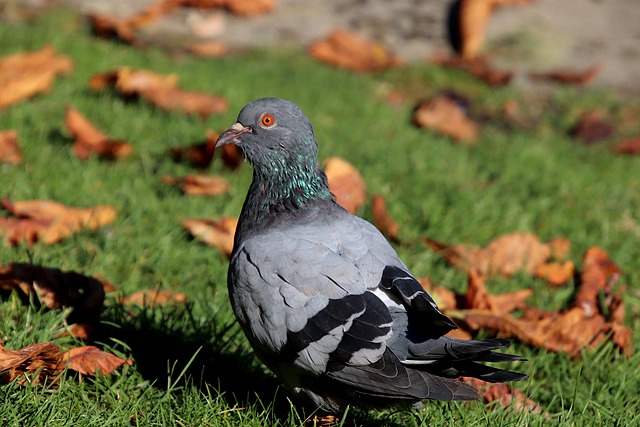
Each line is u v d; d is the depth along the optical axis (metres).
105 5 16.81
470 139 14.12
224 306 8.34
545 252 10.02
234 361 7.73
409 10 18.00
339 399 6.61
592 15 18.31
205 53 15.80
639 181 13.00
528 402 7.48
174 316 8.01
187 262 9.16
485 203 11.34
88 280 7.93
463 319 8.54
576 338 8.29
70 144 11.20
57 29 15.34
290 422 6.88
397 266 6.59
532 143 13.87
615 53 17.17
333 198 7.45
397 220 10.72
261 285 6.49
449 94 15.46
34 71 12.67
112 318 7.91
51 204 9.27
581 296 9.23
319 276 6.38
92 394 7.03
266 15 17.53
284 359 6.47
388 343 6.17
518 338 8.41
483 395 7.55
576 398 7.71
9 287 7.80
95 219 9.37
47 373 6.88
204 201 10.35
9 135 10.45
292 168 7.03
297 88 14.38
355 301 6.28
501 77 15.87
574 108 15.42
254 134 7.05
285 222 6.93
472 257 9.84
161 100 12.55
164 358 7.62
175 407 6.97
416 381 5.97
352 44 16.23
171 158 11.26
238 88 13.70
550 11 18.27
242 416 6.93
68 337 7.46
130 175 10.75
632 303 9.37
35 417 6.36
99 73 13.47
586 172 12.95
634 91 16.17
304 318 6.31
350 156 12.12
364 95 14.79
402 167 12.23
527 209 11.47
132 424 6.80
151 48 15.56
